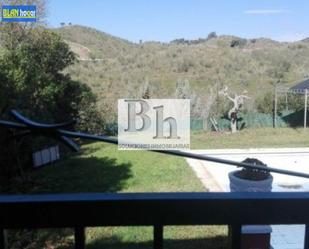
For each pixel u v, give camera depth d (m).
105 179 9.65
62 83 15.11
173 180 9.45
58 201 0.77
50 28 16.06
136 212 0.78
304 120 18.52
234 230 0.79
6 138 0.88
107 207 0.77
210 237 5.43
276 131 18.12
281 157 13.06
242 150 14.09
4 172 9.24
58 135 0.85
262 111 19.86
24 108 8.95
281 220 0.79
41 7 15.79
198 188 8.71
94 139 0.88
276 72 28.81
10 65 9.91
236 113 18.42
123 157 12.41
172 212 0.78
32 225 0.77
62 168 10.97
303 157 13.04
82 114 16.48
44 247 5.29
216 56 31.97
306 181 9.26
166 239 5.38
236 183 3.80
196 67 29.11
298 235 5.58
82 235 0.78
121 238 5.47
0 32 15.40
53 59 15.52
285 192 0.81
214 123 18.47
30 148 9.87
